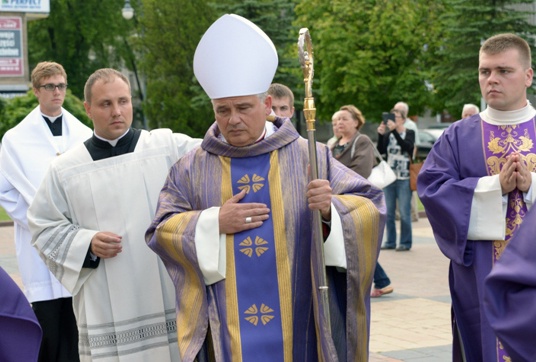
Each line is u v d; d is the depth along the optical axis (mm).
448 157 4344
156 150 4332
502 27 19719
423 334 6891
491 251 4145
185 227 3627
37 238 4273
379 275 8453
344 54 24781
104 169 4266
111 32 40906
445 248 4234
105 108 4230
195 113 32938
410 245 11578
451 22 20625
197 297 3660
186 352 3584
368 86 24984
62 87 5508
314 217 3504
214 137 3738
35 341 3289
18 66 31719
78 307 4320
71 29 40344
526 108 4270
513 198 4117
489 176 4160
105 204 4238
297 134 3768
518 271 3777
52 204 4266
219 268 3598
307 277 3629
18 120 22781
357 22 24969
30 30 40938
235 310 3592
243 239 3607
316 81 26766
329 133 35406
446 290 8820
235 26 3541
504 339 3822
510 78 4172
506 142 4246
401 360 6082
